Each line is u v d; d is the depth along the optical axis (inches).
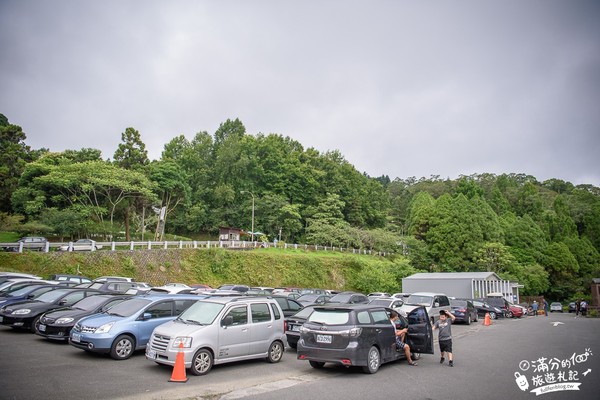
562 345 708.7
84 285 907.4
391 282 2126.0
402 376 446.9
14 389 350.3
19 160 2445.9
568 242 3043.8
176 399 343.6
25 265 1262.3
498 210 3545.8
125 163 2427.4
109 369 437.4
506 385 412.2
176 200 2815.0
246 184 3134.8
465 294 1732.3
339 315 460.1
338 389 383.9
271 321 520.4
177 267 1644.9
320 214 2994.6
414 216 3088.1
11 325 615.8
